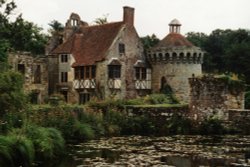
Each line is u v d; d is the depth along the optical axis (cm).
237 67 7000
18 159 1861
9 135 1975
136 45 5159
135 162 2017
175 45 5178
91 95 4884
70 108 3069
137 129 3484
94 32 5253
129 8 5091
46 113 2747
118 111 3562
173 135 3356
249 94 4591
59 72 5200
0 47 4409
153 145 2658
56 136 2288
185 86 5081
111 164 1961
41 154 2039
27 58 4962
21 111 2295
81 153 2312
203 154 2283
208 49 7969
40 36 6825
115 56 4906
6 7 5769
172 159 2125
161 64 5169
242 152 2361
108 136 3216
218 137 3170
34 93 4994
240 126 3434
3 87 2191
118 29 5006
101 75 4791
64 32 5419
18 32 6206
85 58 4994
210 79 3500
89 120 3167
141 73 5194
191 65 5122
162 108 3594
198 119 3519
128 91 5019
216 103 3475
